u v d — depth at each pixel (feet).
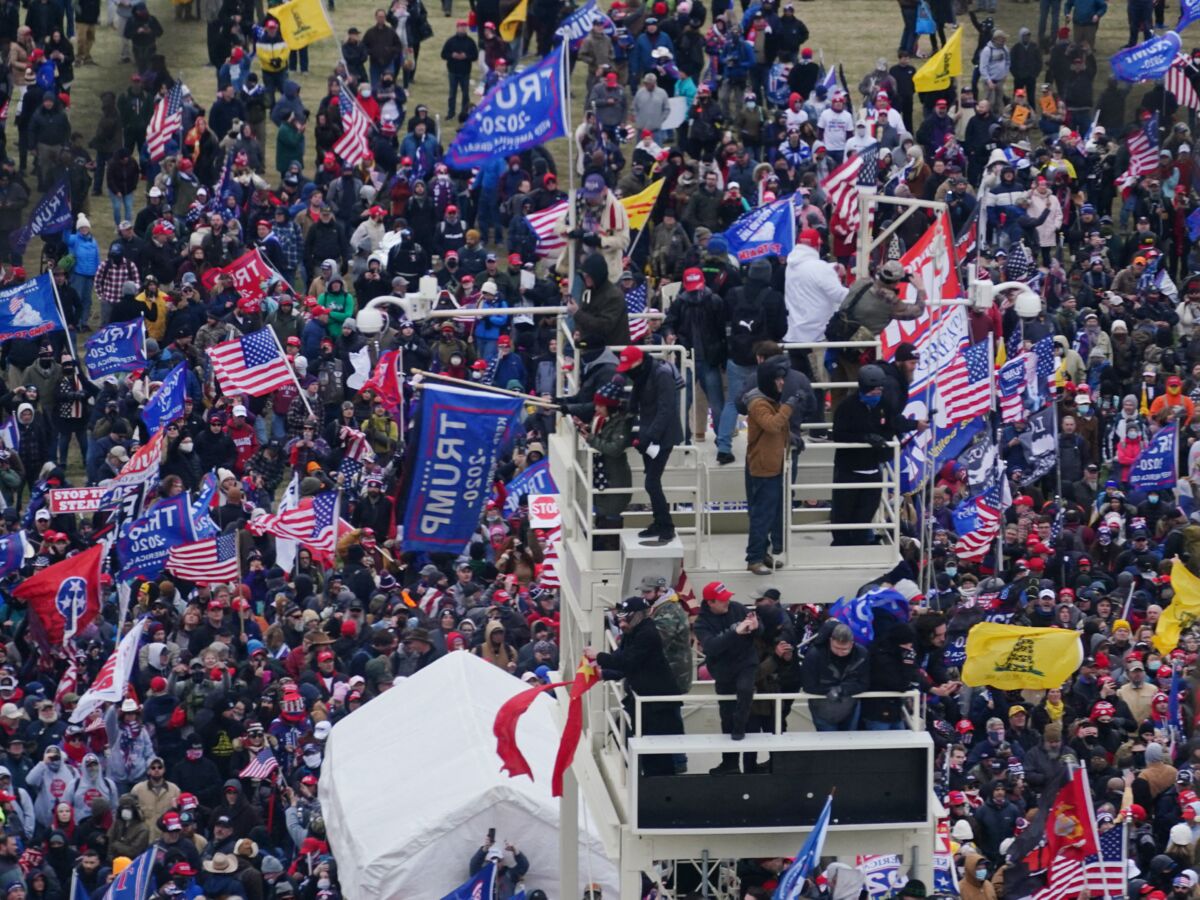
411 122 630.74
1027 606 431.02
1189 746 389.60
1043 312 556.51
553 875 369.09
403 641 428.56
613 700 306.55
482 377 537.24
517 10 647.56
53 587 419.95
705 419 317.22
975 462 458.50
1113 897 353.92
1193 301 586.04
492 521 473.67
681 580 294.66
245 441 508.53
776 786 285.43
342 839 375.45
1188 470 513.86
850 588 299.38
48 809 381.40
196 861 371.15
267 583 447.83
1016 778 383.45
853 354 309.42
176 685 399.85
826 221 572.92
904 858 292.20
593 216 338.95
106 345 524.93
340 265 597.93
